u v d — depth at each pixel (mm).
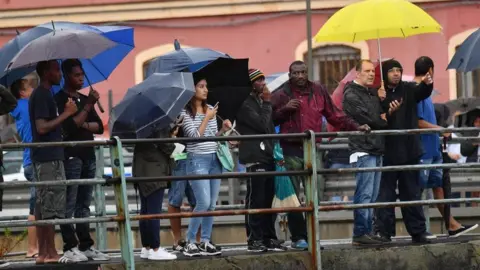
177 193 29016
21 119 30906
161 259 26750
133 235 34438
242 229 35219
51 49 26062
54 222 25266
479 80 54938
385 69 29297
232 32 60281
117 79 60125
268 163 28172
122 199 25781
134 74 60281
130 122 26656
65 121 26969
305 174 27141
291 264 27125
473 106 42656
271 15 60062
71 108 26297
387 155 29109
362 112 28609
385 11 29391
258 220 28016
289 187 28156
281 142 28344
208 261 26641
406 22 29250
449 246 28250
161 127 26672
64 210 26297
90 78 29953
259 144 28094
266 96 28844
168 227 34781
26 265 26219
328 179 36531
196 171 27703
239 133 28391
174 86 26875
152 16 60375
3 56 27844
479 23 59312
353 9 29719
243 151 28188
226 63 28609
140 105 26672
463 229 30906
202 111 28109
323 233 35375
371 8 29516
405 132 27906
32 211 30234
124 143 25906
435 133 28250
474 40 30719
